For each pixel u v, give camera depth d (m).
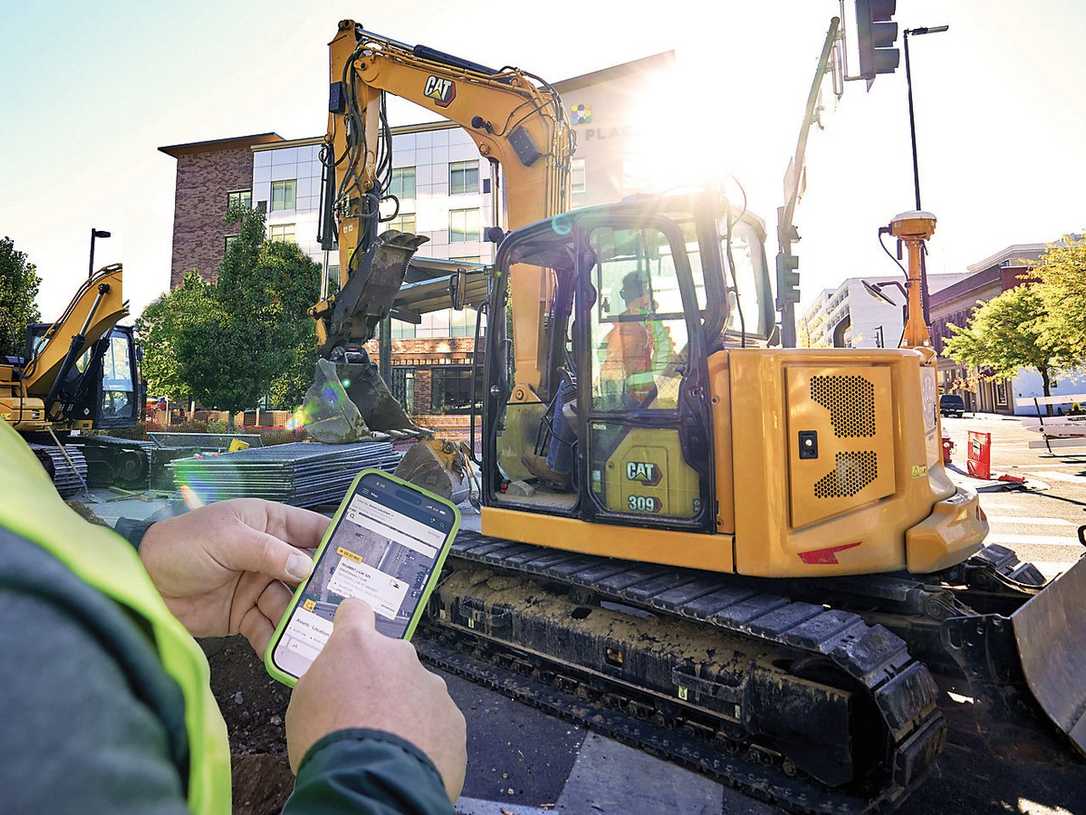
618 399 3.60
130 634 0.35
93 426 11.20
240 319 17.80
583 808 2.88
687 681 3.18
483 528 4.20
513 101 5.70
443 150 26.77
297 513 1.08
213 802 0.37
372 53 6.43
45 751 0.28
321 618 0.96
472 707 3.78
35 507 0.38
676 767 3.20
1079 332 19.61
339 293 6.84
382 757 0.52
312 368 19.67
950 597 3.17
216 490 5.32
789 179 4.80
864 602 3.57
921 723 2.72
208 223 28.84
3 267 18.20
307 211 27.94
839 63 4.66
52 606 0.32
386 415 7.38
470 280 6.12
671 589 3.37
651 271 3.56
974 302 42.66
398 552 1.04
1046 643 3.15
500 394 4.27
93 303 9.98
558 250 4.18
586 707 3.58
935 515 3.36
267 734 3.30
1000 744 3.42
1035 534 7.37
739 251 4.41
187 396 18.28
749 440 3.15
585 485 3.66
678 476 3.41
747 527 3.15
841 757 2.73
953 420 31.39
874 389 3.29
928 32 15.95
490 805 2.89
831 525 3.17
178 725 0.37
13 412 9.31
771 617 2.99
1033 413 34.38
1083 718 2.99
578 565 3.77
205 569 0.91
